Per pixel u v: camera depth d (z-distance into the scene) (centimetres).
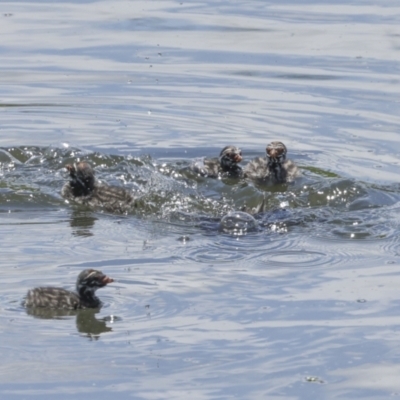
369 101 2955
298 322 1612
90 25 3731
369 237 2022
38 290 1675
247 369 1466
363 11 3909
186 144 2662
